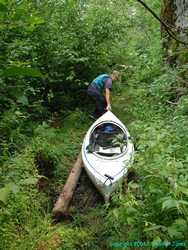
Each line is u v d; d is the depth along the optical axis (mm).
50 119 8695
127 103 9289
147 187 3912
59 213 5805
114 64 10570
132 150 6723
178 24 7828
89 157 6695
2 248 4754
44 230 5316
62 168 6898
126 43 11023
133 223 3832
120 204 4348
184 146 4840
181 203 3400
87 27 9211
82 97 9516
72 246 5109
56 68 8672
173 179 3707
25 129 7438
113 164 6473
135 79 9359
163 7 8430
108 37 9602
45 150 6785
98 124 7457
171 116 6516
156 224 3699
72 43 8789
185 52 7188
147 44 10750
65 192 6160
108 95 8492
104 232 5215
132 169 5480
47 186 6484
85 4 9758
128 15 11844
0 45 6418
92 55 9203
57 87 9141
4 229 4941
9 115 6598
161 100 7527
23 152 6492
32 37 8133
